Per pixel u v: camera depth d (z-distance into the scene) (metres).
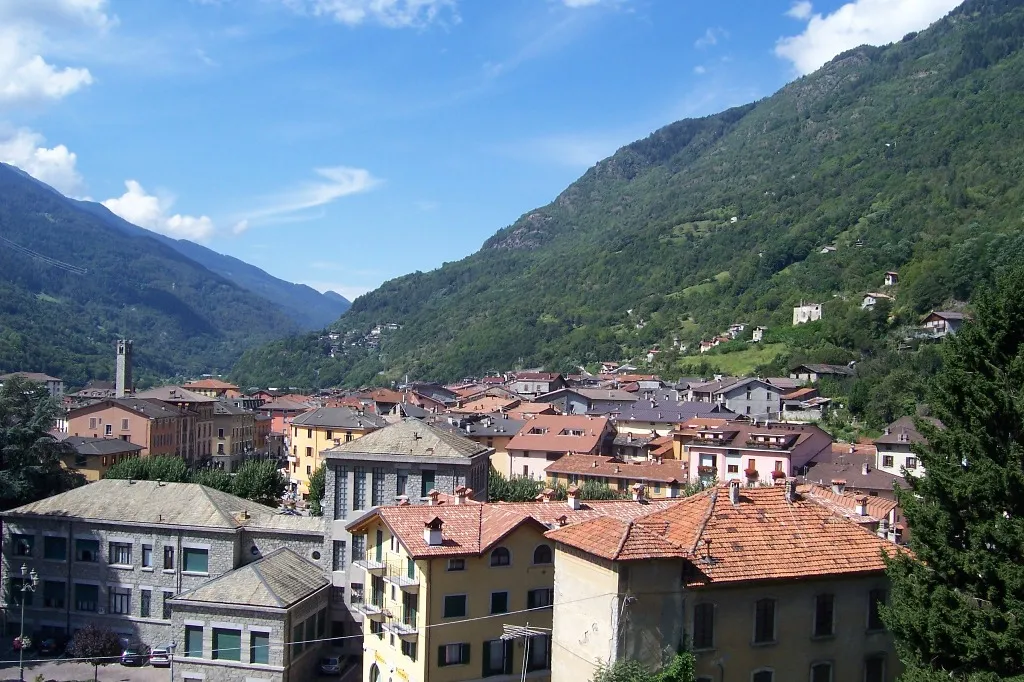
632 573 37.56
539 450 148.75
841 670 41.06
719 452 126.38
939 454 38.75
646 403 191.38
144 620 74.06
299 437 149.12
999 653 33.88
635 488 62.84
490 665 51.53
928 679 34.50
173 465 108.75
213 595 65.25
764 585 39.66
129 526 75.06
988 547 36.34
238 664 63.72
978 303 39.91
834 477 113.94
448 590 50.59
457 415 171.88
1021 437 36.88
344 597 72.25
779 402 188.50
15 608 76.88
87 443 145.25
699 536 40.78
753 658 39.38
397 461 72.31
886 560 38.84
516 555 52.47
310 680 67.25
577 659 40.25
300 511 103.88
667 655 37.66
